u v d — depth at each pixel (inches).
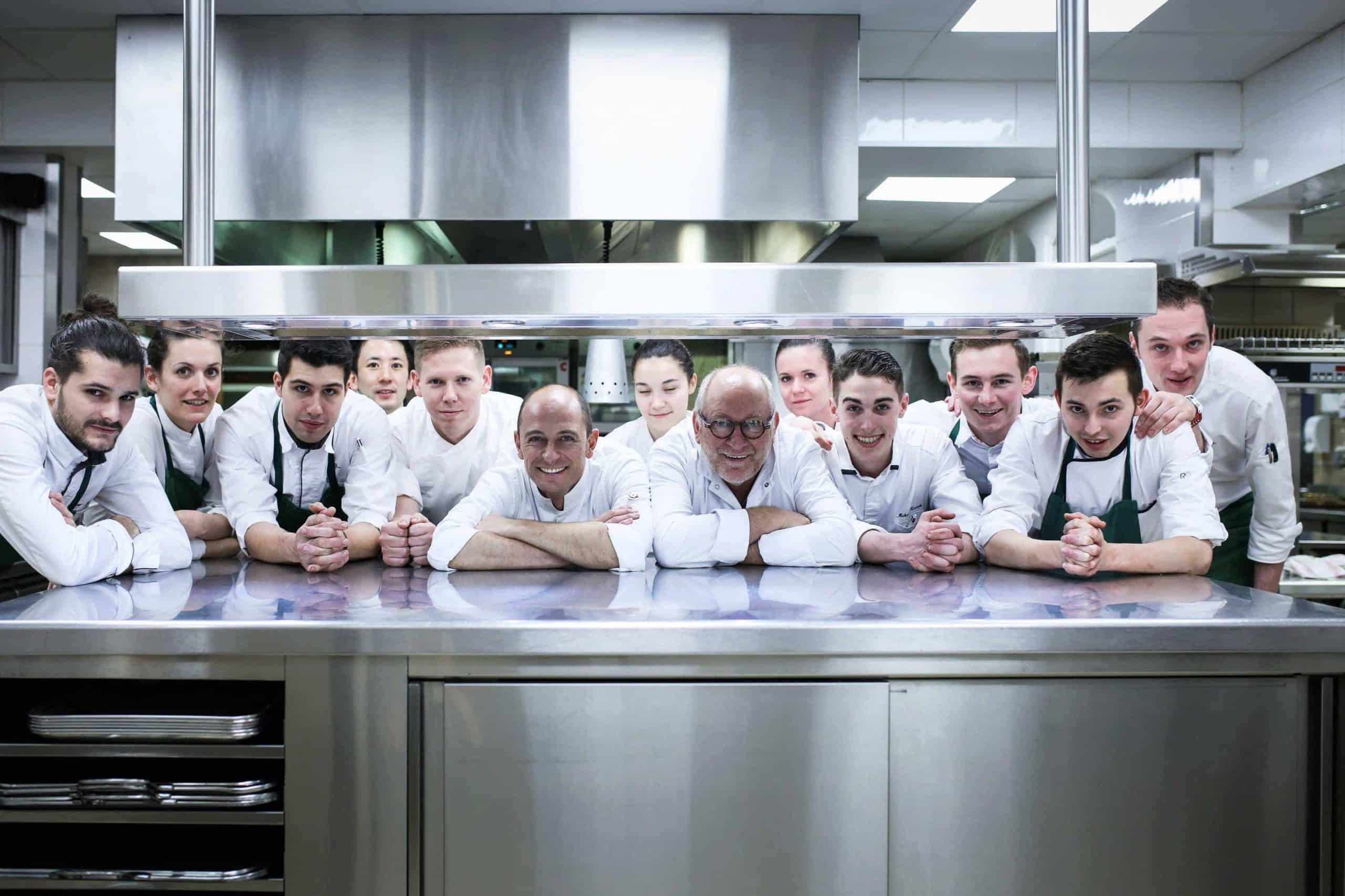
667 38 108.1
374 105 109.1
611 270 64.3
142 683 63.7
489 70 108.7
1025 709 56.2
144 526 80.1
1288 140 116.3
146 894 57.4
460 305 64.3
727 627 55.1
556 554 77.9
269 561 84.2
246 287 64.1
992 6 102.7
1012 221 169.5
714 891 55.4
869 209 163.2
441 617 57.2
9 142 121.2
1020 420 87.3
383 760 55.4
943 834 56.0
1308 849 57.2
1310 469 132.5
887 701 55.7
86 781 54.9
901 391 88.3
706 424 79.7
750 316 65.1
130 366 73.9
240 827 63.3
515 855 55.3
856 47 107.2
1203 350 95.3
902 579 73.5
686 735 55.3
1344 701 56.7
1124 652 55.9
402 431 102.1
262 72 109.0
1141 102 125.3
